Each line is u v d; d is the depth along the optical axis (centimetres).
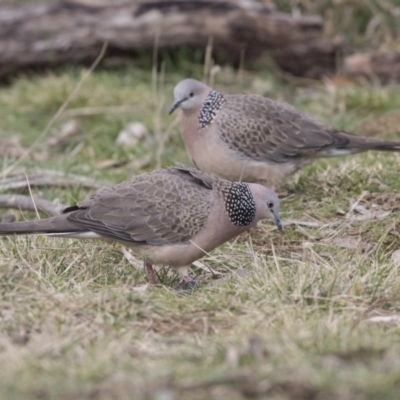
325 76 1823
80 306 852
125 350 767
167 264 984
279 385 660
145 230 959
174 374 692
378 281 909
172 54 1809
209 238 973
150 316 851
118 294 873
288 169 1254
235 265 1017
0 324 821
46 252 1004
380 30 1973
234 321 841
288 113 1260
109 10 1773
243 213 985
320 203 1190
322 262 994
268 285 901
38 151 1557
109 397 657
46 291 880
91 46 1773
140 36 1769
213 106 1249
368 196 1191
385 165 1288
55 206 1202
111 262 1034
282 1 1955
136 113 1662
